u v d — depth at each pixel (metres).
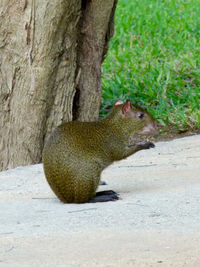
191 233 7.07
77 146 9.30
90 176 9.23
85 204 9.15
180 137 15.02
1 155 13.17
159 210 8.21
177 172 10.84
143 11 24.34
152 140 14.99
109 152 9.65
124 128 9.88
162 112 16.41
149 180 10.41
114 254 6.45
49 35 12.59
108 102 17.20
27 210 8.90
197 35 21.48
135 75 18.41
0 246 7.05
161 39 21.47
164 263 6.12
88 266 6.15
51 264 6.27
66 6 12.48
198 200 8.58
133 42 21.59
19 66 12.84
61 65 13.09
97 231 7.38
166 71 18.42
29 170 12.09
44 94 12.93
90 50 13.97
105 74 18.81
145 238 6.97
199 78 17.97
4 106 13.02
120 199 9.19
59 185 9.22
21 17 12.61
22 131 13.03
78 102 14.08
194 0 25.06
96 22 13.85
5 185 10.83
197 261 6.16
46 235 7.36
